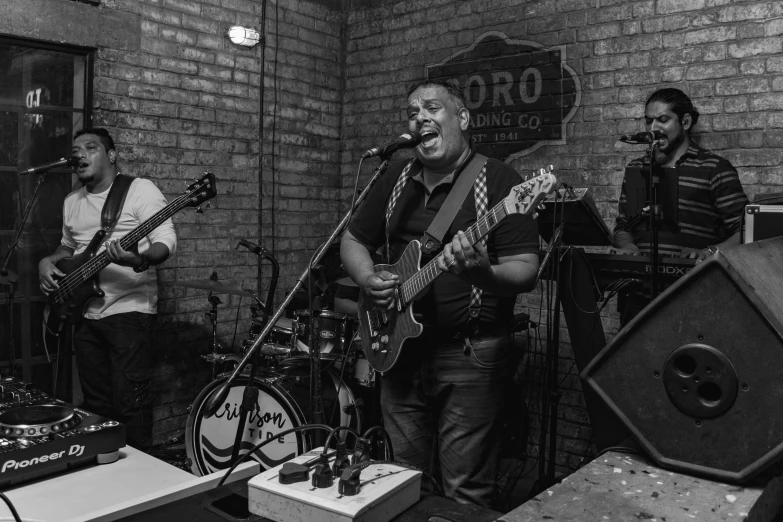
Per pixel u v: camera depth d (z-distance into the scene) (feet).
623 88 11.85
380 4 15.40
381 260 8.47
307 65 15.43
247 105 14.37
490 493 7.15
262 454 9.85
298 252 15.52
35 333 12.02
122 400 10.91
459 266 5.87
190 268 13.56
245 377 9.89
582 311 8.31
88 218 10.94
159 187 12.99
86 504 4.47
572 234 8.47
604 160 12.07
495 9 13.42
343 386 10.45
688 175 9.87
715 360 3.42
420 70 14.74
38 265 12.01
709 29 10.99
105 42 12.11
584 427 12.14
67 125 12.16
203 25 13.53
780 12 10.36
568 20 12.44
